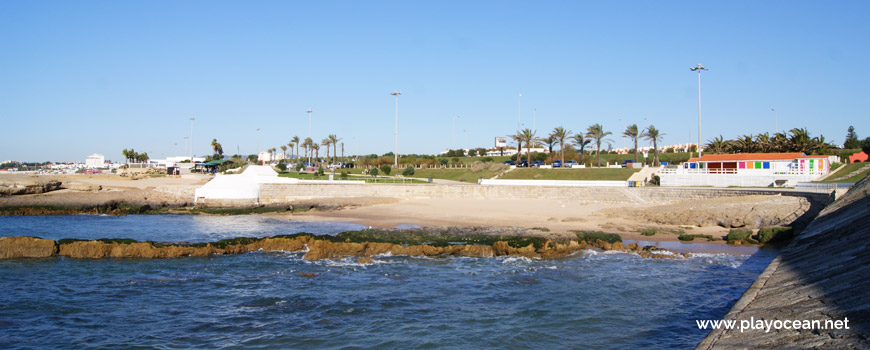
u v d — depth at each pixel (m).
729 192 50.75
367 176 98.38
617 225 43.41
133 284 27.19
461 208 56.91
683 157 121.12
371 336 19.58
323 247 34.06
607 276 27.95
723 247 35.38
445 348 18.31
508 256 33.56
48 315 22.34
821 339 11.11
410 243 35.72
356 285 26.89
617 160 121.50
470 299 24.17
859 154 80.56
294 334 19.91
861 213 23.77
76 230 47.38
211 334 20.02
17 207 61.84
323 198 66.38
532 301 23.62
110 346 18.89
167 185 78.81
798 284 15.66
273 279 28.20
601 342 18.45
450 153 161.50
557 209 54.50
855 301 12.57
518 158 103.88
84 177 97.50
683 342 18.06
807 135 87.50
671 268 29.55
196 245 34.59
